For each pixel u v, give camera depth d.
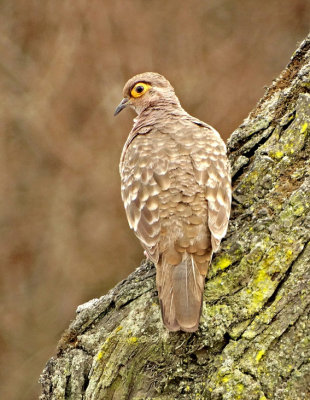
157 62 25.41
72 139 25.28
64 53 25.88
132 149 9.52
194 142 9.27
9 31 26.64
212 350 8.05
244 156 9.26
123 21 25.62
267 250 8.17
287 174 8.71
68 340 8.88
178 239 8.45
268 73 25.12
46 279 24.17
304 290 7.80
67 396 8.62
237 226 8.63
